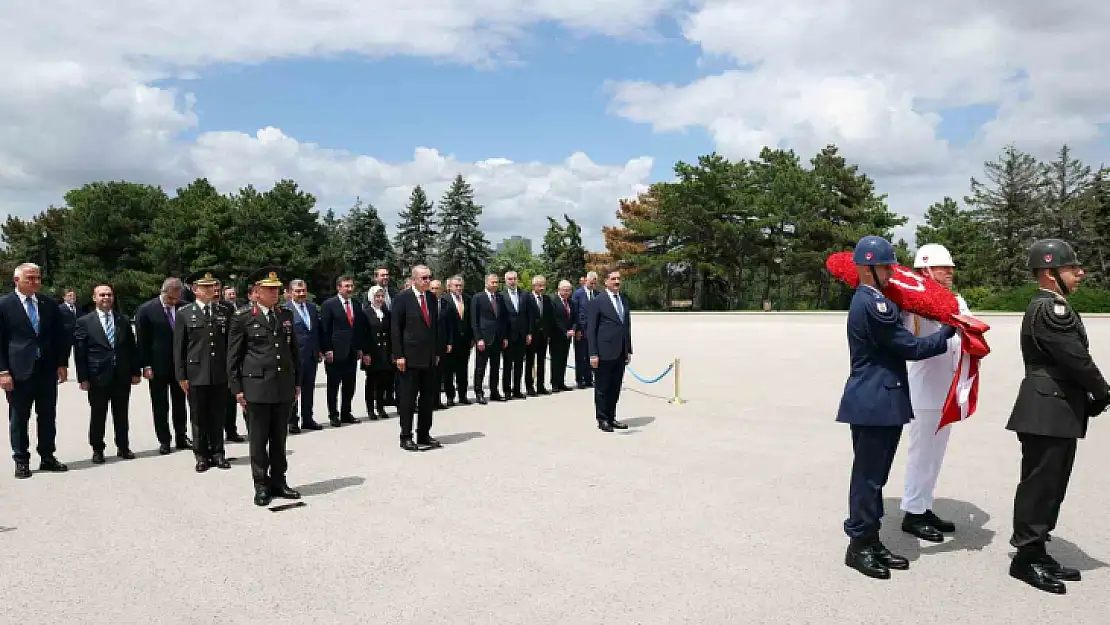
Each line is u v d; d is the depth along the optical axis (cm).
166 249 5678
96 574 501
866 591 465
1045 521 475
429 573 497
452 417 1130
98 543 565
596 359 995
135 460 870
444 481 739
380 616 431
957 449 851
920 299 505
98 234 5847
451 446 910
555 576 490
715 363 1831
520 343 1342
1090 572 493
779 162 6391
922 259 606
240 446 955
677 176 6078
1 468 823
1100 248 6644
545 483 727
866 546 501
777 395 1300
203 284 816
